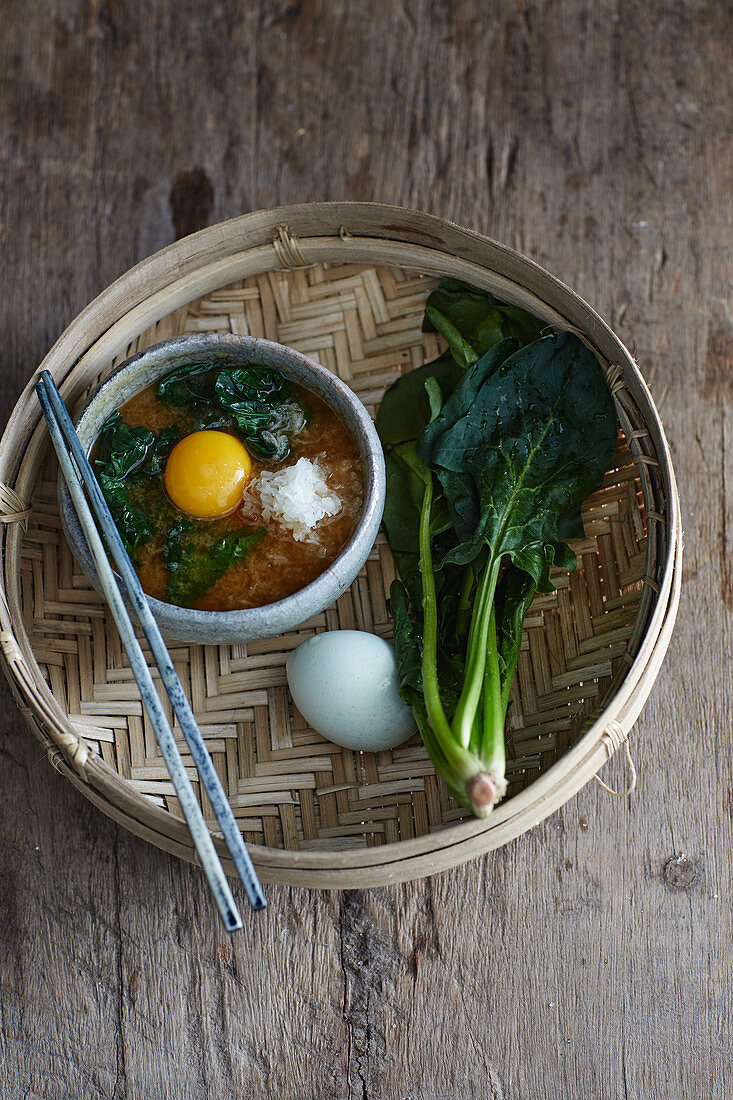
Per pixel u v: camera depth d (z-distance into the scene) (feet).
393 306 2.38
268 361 2.24
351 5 2.78
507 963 2.36
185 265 2.34
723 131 2.69
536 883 2.39
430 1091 2.33
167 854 2.40
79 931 2.38
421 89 2.74
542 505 2.23
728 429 2.55
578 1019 2.34
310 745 2.26
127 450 2.23
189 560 2.22
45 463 2.34
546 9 2.77
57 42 2.77
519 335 2.33
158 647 2.05
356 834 2.23
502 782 2.08
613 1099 2.32
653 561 2.19
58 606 2.29
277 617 2.11
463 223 2.66
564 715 2.23
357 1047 2.34
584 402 2.24
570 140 2.70
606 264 2.63
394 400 2.34
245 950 2.37
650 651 2.11
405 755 2.24
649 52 2.74
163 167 2.70
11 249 2.66
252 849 2.05
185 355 2.24
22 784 2.43
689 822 2.40
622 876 2.39
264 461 2.26
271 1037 2.35
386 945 2.37
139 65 2.76
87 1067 2.34
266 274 2.40
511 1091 2.33
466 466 2.24
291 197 2.69
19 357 2.60
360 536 2.13
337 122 2.72
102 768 2.12
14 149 2.72
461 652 2.23
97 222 2.67
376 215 2.31
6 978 2.37
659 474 2.20
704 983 2.35
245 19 2.78
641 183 2.67
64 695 2.26
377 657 2.19
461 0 2.78
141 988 2.36
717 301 2.61
